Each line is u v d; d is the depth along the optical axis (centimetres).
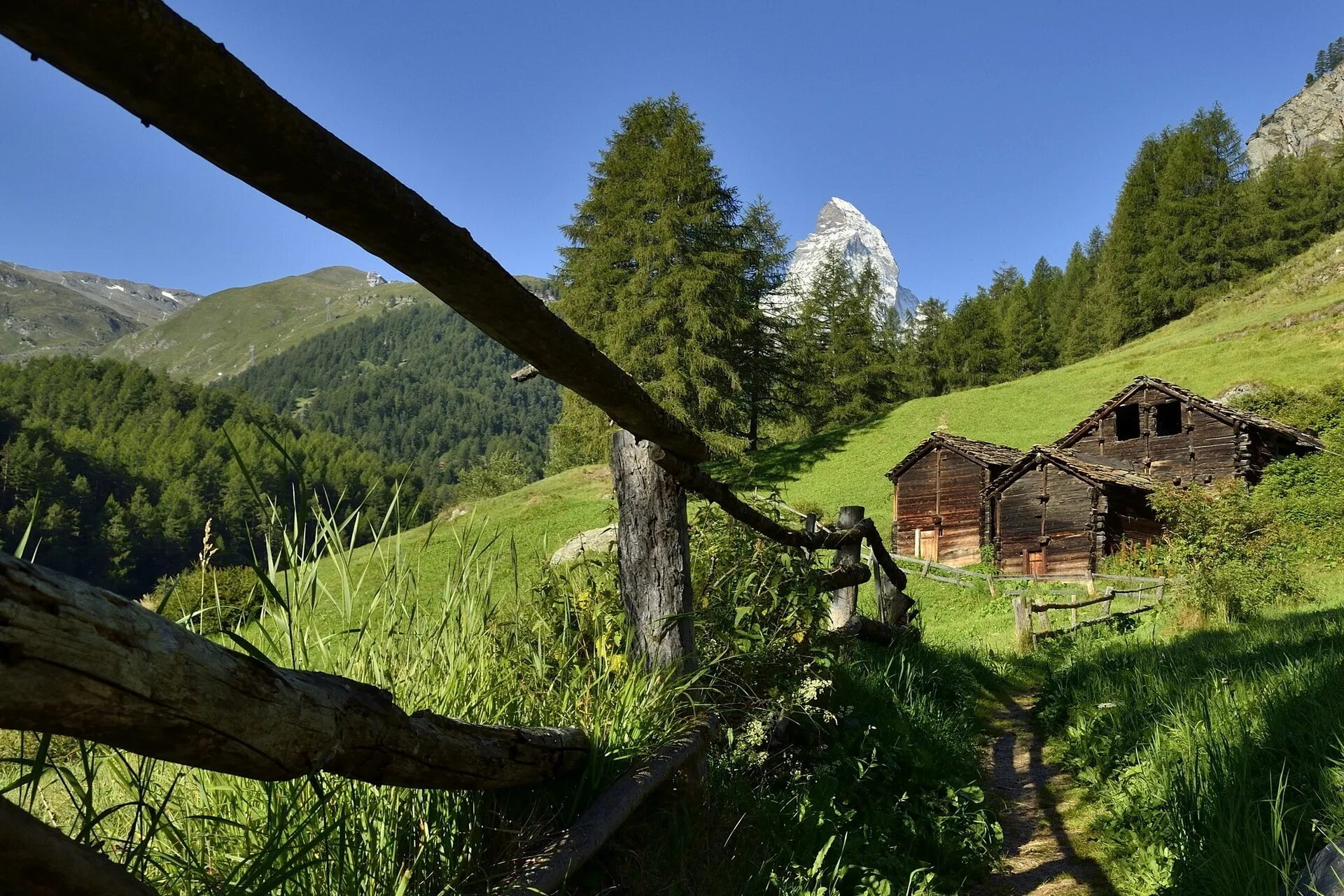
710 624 402
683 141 4509
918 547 3559
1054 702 746
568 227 4956
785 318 5388
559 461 6781
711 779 339
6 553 84
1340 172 9038
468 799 225
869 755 461
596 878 249
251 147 94
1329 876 251
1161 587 1714
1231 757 388
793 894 288
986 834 435
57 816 190
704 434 4419
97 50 74
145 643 95
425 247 133
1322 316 4800
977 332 9000
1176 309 8256
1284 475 2452
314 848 178
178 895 166
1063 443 3447
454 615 264
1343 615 847
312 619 208
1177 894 330
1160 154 9025
